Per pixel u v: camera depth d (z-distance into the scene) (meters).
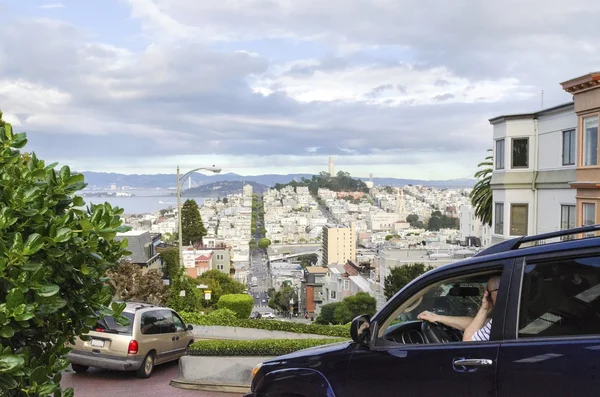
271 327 18.23
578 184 25.14
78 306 4.80
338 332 16.81
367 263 88.00
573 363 3.20
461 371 3.68
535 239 4.01
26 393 4.14
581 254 3.44
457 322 4.12
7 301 3.74
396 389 4.03
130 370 12.47
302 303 124.62
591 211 24.80
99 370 13.33
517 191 30.08
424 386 3.86
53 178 4.72
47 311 4.19
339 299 87.44
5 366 3.69
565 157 27.52
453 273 4.04
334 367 4.48
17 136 4.64
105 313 4.92
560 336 3.37
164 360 13.29
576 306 3.37
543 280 3.55
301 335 17.64
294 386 4.69
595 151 24.58
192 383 10.95
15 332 4.33
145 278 25.08
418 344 4.06
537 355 3.36
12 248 3.88
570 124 26.98
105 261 4.96
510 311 3.60
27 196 4.19
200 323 19.11
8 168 4.51
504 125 30.30
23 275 3.88
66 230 4.22
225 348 11.30
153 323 13.02
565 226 27.55
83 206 4.84
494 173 31.58
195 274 80.81
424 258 56.38
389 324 4.34
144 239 58.16
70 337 4.96
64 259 4.43
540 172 29.44
